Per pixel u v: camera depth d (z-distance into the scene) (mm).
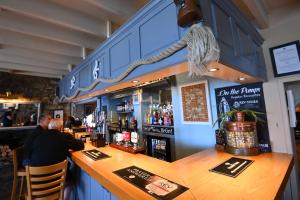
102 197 1591
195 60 961
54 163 1929
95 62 2521
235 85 1931
